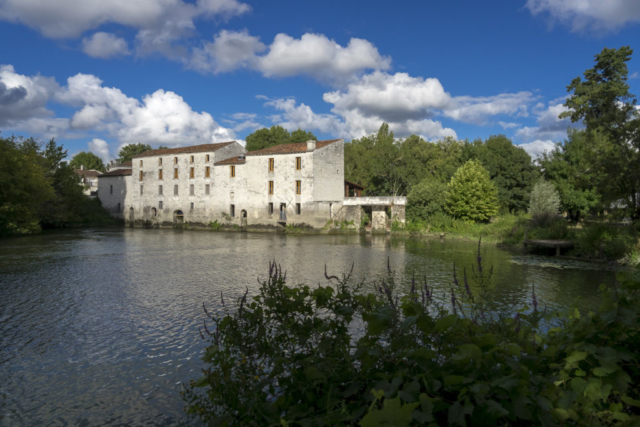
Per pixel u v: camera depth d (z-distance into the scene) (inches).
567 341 115.0
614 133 875.4
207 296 587.8
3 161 1558.8
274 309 156.6
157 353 370.6
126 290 631.8
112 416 266.8
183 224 2324.1
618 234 924.0
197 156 2313.0
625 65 1764.3
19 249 1208.2
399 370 104.3
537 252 1104.2
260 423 118.6
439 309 150.5
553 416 91.7
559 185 1887.3
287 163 2022.6
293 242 1488.7
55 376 326.3
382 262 933.2
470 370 98.3
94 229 2212.1
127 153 3769.7
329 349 132.9
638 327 103.7
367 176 2721.5
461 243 1411.2
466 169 1782.7
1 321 468.1
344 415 104.9
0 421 263.7
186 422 255.8
